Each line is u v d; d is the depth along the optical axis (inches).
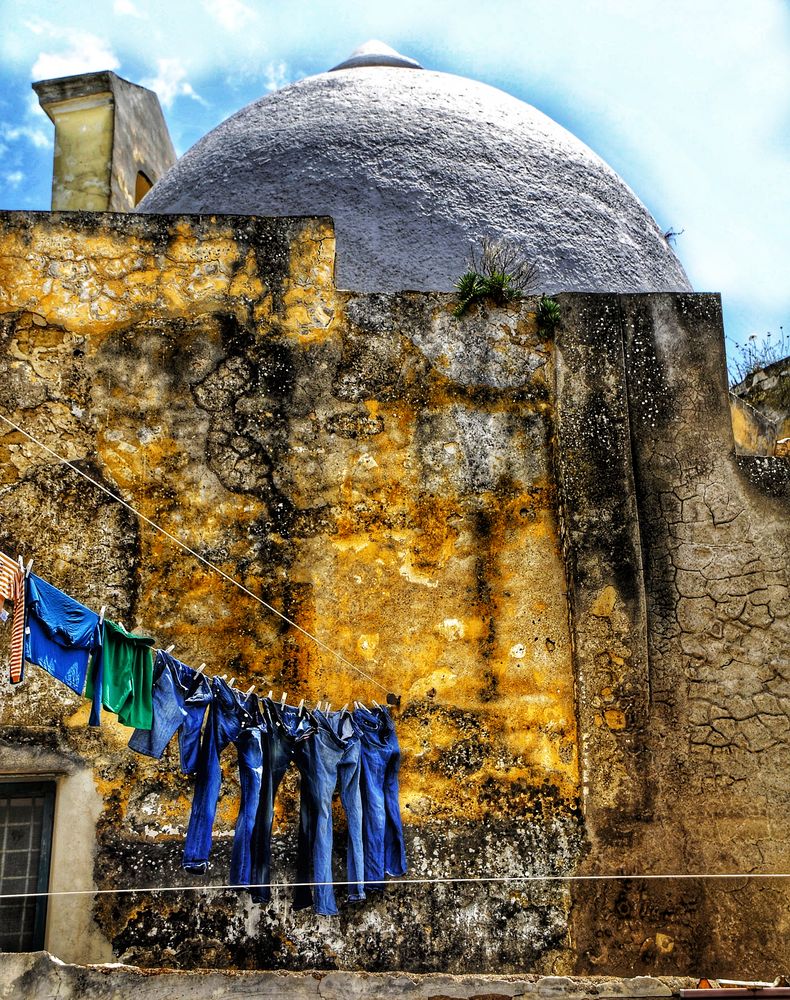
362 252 390.6
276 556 318.3
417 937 295.0
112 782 300.0
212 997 243.4
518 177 424.5
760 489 334.0
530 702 315.9
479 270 389.1
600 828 307.0
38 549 314.2
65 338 328.2
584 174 446.3
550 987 254.2
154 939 289.4
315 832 276.7
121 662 248.2
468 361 337.7
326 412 329.4
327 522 322.0
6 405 322.0
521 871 302.8
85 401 324.5
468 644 318.3
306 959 290.5
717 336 344.8
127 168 510.3
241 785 268.8
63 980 241.1
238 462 323.9
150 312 331.9
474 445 332.2
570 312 343.3
